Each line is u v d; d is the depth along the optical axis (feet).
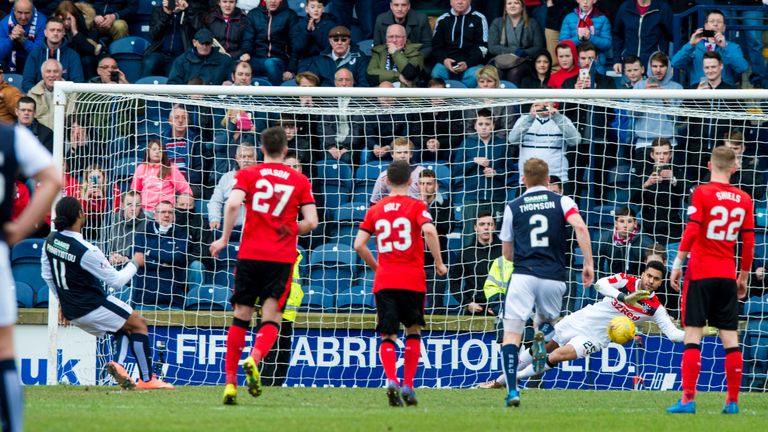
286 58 180.65
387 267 99.91
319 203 151.53
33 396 107.24
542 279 95.91
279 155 98.17
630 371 137.49
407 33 177.99
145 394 110.93
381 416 86.99
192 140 149.69
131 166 151.33
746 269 99.50
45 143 160.56
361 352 138.21
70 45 175.52
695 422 87.81
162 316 137.49
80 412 87.97
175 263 142.61
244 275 96.58
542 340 100.12
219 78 170.91
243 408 94.73
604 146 145.18
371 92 133.49
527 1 188.44
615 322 122.31
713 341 138.10
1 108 164.66
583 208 151.43
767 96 129.70
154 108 150.51
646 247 143.02
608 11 185.88
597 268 145.89
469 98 144.05
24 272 148.05
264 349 95.91
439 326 137.90
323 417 85.46
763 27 175.63
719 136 155.74
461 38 176.76
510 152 153.28
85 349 136.46
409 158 145.79
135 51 185.78
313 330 138.31
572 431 79.30
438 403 106.42
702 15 177.88
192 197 144.36
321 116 154.71
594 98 136.87
